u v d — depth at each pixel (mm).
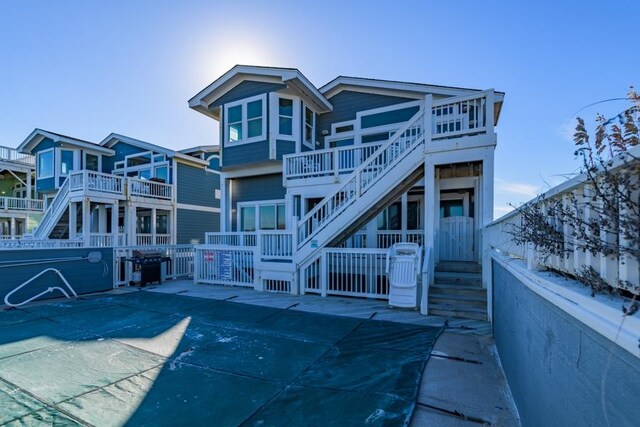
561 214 1757
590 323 1258
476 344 4426
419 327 5195
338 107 11820
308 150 11539
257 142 11141
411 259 6520
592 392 1295
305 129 11383
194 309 6453
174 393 3088
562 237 1774
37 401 2922
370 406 2838
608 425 1155
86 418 2656
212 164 19781
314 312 6184
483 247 6297
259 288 8484
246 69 11062
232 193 12547
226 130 11859
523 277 2385
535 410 2137
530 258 2305
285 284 8312
